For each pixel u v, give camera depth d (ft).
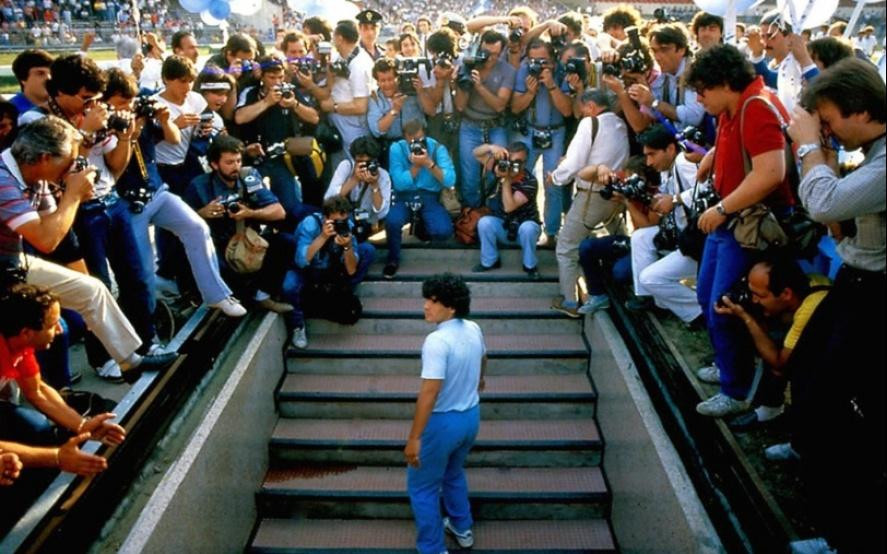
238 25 90.22
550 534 14.62
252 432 14.71
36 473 9.58
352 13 30.58
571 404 16.26
